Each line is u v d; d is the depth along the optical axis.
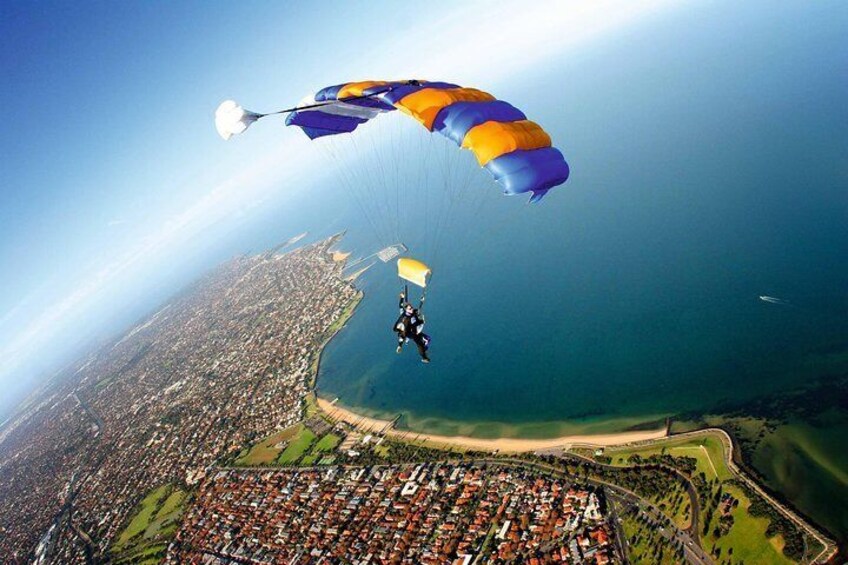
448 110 14.05
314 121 17.48
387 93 14.97
